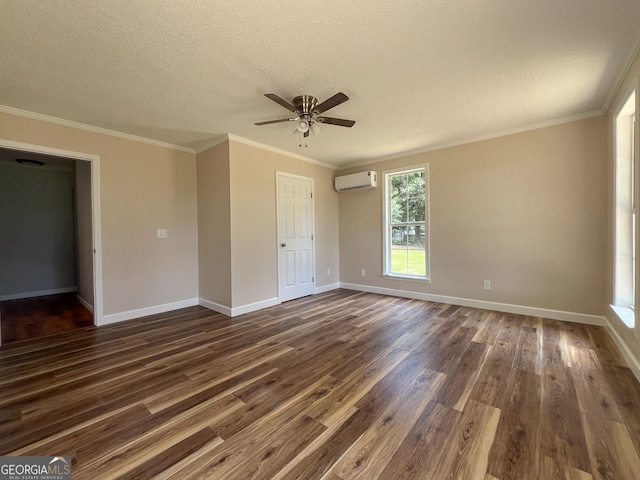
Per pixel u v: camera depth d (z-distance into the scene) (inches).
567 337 112.0
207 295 163.2
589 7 64.1
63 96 102.2
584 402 70.4
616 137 106.7
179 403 72.2
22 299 192.7
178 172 161.5
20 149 113.1
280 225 173.0
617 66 87.7
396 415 66.6
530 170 137.9
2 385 81.2
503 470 50.9
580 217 127.0
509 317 138.3
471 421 64.2
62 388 79.5
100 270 134.5
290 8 63.2
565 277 131.3
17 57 79.1
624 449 55.3
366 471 51.1
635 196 82.2
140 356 100.3
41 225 206.5
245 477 50.1
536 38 74.5
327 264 207.9
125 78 90.9
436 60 83.4
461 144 157.9
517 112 121.4
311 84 95.7
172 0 60.3
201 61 82.4
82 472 51.1
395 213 191.6
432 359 95.5
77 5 61.1
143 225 148.1
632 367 84.7
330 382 81.7
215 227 156.0
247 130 138.4
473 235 155.7
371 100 108.1
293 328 128.0
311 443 58.1
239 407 70.4
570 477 49.3
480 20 67.7
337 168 214.8
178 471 51.5
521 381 80.7
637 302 81.1
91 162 132.2
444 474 50.3
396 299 179.5
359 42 75.1
